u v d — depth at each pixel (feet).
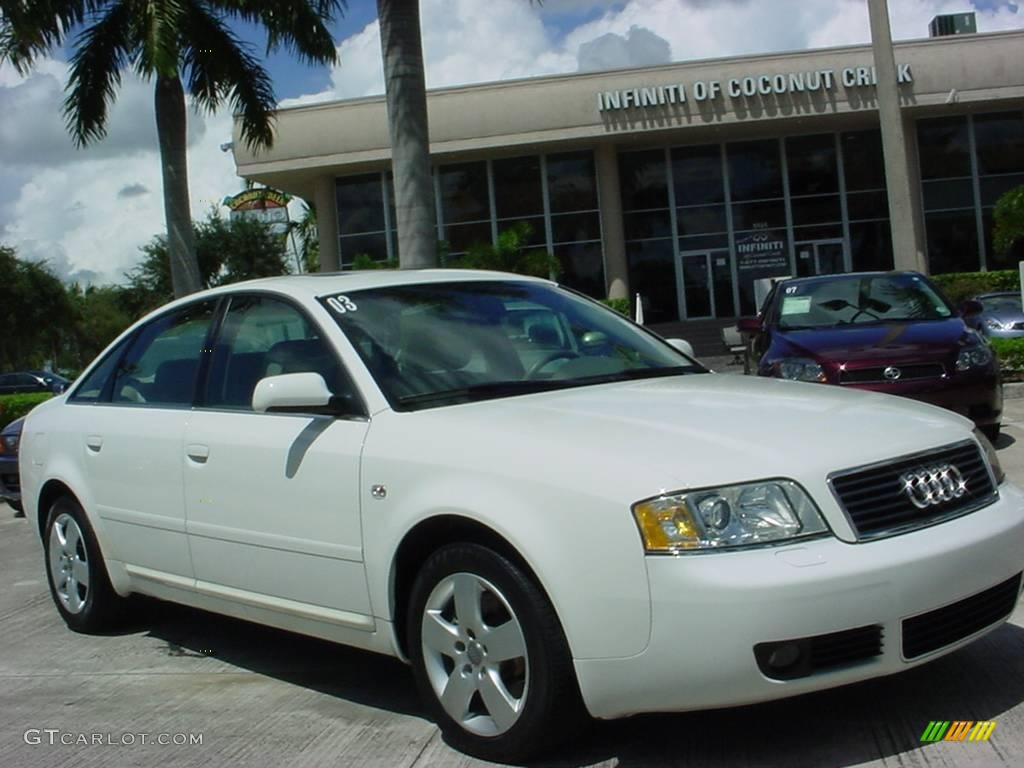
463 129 99.45
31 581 24.79
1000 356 44.32
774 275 105.09
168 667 17.43
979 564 11.88
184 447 16.14
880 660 11.28
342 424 14.12
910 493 11.93
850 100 97.50
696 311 105.81
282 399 13.83
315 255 156.35
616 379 15.53
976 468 12.97
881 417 13.09
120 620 19.29
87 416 18.69
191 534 16.03
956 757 11.81
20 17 54.70
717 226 105.50
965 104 99.19
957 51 97.14
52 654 18.56
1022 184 102.27
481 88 99.35
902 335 29.12
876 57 54.13
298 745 13.66
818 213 104.99
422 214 42.93
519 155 104.47
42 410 20.34
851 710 13.25
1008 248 97.04
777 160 104.99
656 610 10.94
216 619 20.07
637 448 11.78
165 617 20.31
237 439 15.29
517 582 11.85
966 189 104.42
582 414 13.01
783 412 13.08
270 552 14.75
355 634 13.96
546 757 12.51
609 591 11.16
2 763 13.80
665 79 98.27
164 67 53.62
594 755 12.47
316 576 14.17
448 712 12.84
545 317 16.75
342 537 13.75
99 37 60.08
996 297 58.54
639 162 105.70
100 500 17.98
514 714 12.05
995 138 104.06
